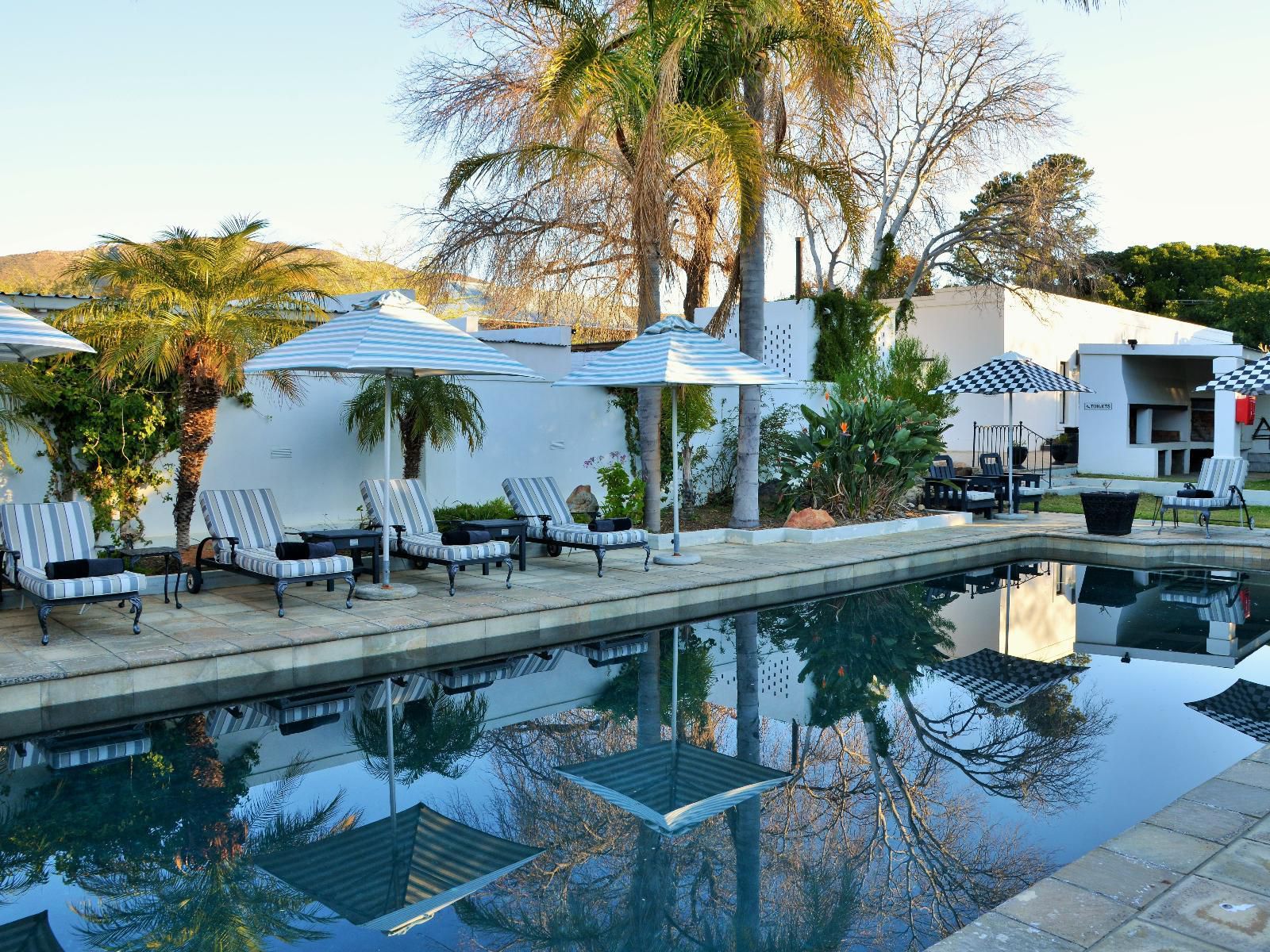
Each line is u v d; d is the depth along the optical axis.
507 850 4.43
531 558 11.50
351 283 16.41
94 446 10.41
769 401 15.69
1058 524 15.12
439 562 9.07
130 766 5.54
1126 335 28.12
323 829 4.65
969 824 4.71
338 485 12.74
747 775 5.43
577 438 14.52
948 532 14.10
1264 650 8.52
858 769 5.52
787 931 3.62
